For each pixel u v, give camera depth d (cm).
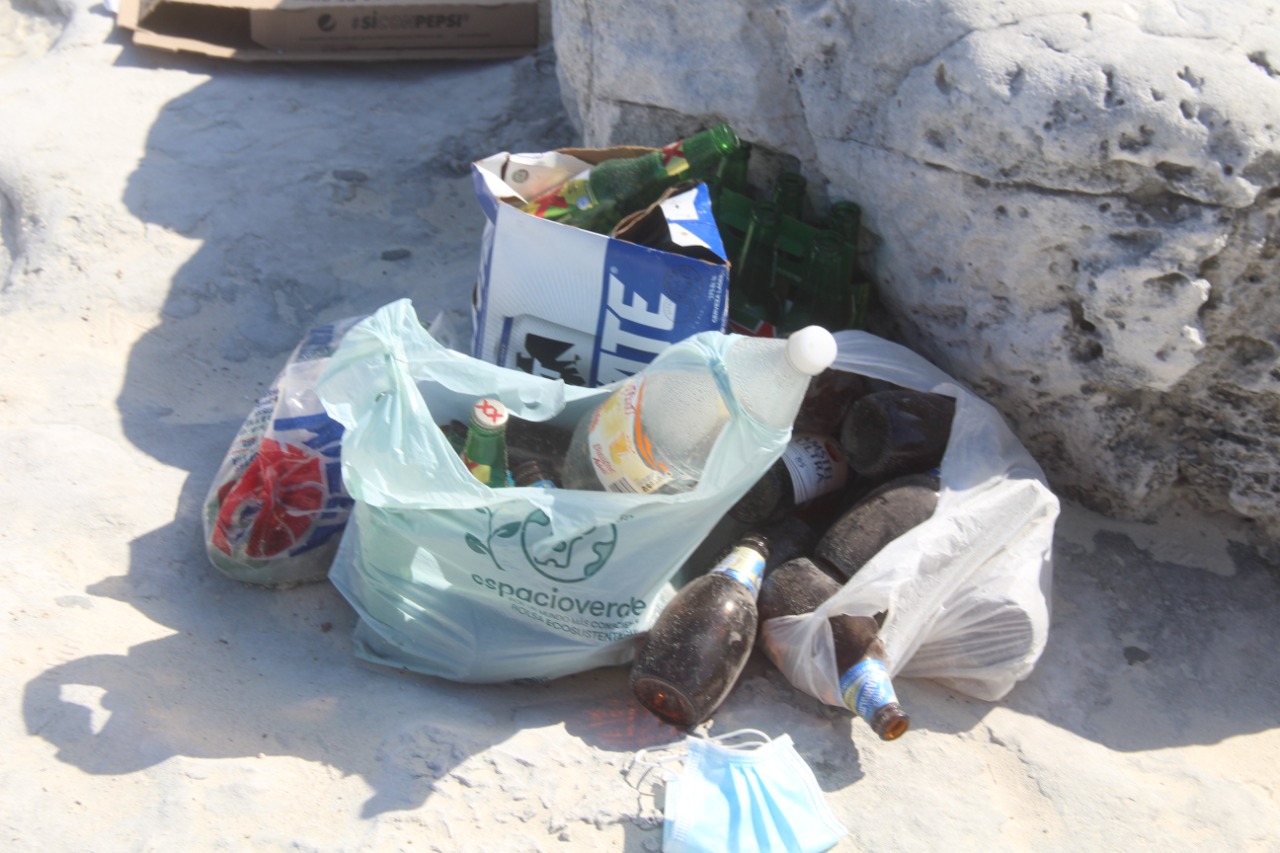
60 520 218
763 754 185
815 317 243
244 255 296
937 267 231
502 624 200
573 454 206
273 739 184
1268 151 200
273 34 368
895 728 185
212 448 244
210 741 182
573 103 305
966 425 217
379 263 300
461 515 185
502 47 384
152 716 184
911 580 193
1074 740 203
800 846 176
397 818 172
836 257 231
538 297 221
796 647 198
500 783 180
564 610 193
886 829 182
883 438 219
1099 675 215
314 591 217
